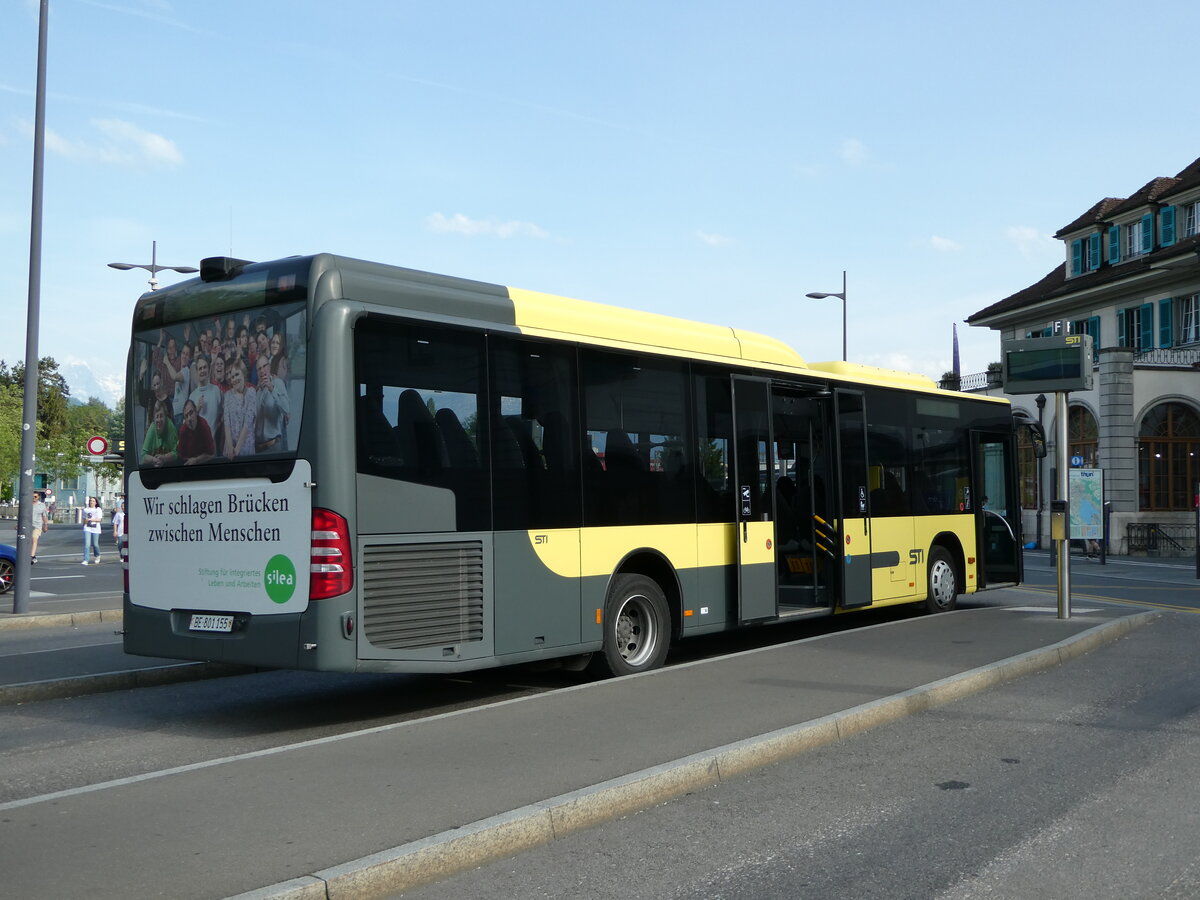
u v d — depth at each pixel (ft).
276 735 27.58
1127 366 125.70
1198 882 16.65
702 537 37.01
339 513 26.27
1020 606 55.16
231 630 27.94
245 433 27.94
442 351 28.99
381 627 26.94
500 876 16.85
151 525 29.89
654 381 35.73
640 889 16.31
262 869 15.75
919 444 50.03
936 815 20.08
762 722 25.50
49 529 250.16
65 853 16.44
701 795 21.31
